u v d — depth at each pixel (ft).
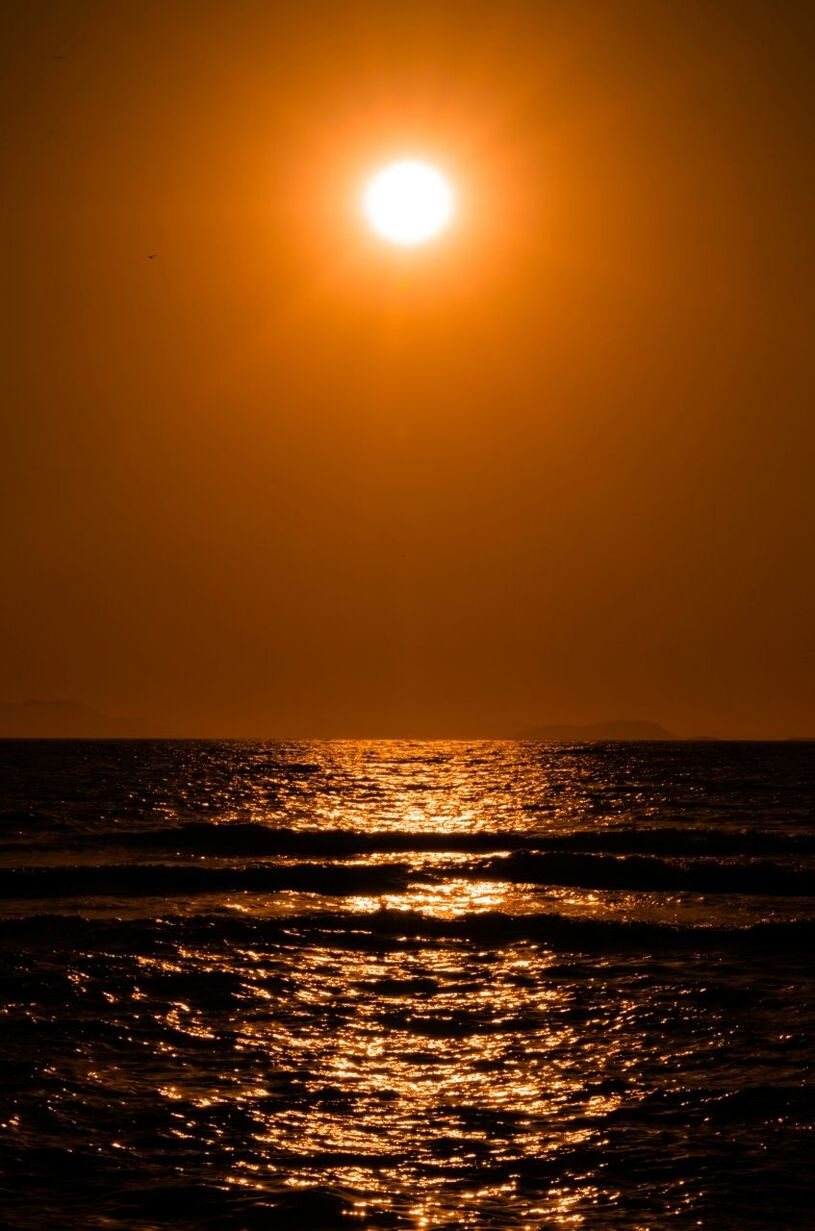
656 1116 115.03
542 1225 91.76
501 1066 130.52
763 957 184.03
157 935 194.29
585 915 219.00
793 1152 105.70
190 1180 99.35
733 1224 91.81
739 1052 134.92
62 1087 121.90
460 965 177.99
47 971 169.27
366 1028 144.87
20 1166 101.81
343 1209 94.07
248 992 160.86
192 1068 129.08
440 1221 92.27
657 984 166.81
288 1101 119.03
